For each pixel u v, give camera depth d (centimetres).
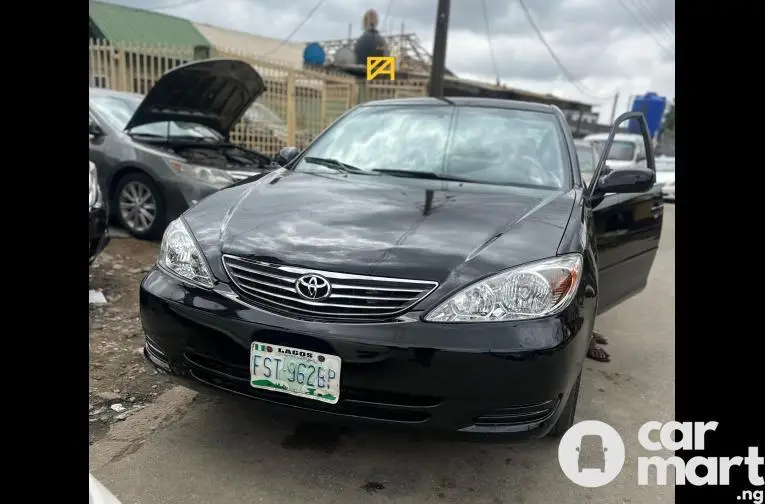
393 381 186
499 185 283
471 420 190
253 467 226
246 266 208
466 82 1705
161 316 215
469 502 216
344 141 330
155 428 248
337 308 193
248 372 200
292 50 1869
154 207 537
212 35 1683
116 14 1512
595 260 233
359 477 225
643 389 328
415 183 282
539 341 187
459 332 186
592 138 1219
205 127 646
